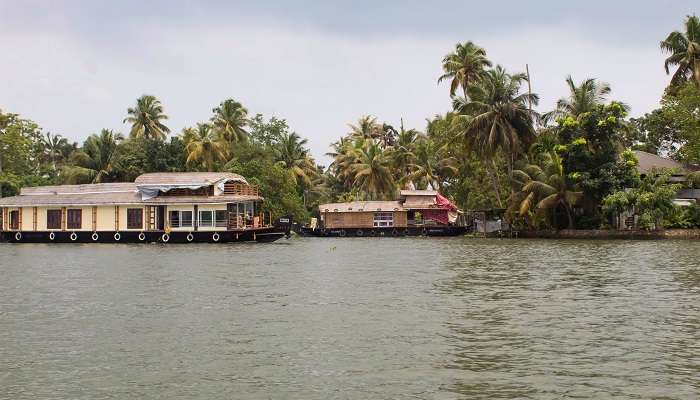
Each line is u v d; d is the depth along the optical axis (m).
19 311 17.83
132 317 16.78
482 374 11.29
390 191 83.88
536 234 63.19
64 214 57.84
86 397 10.31
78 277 26.42
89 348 13.41
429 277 25.62
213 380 11.13
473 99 65.06
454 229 70.81
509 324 15.45
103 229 57.16
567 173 59.28
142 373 11.57
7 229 58.81
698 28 61.06
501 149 66.31
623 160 58.19
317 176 97.31
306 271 28.62
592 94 61.22
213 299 19.84
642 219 56.28
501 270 28.20
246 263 33.34
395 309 17.72
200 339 14.14
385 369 11.65
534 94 63.94
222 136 81.56
